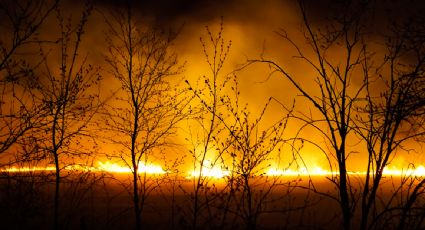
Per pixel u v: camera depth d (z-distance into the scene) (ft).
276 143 32.32
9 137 36.45
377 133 27.07
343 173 27.22
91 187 45.14
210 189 36.32
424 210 24.70
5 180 39.75
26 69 35.65
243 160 32.53
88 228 50.52
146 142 49.88
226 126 33.91
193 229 35.68
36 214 40.37
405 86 26.40
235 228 32.99
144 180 48.11
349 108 27.81
